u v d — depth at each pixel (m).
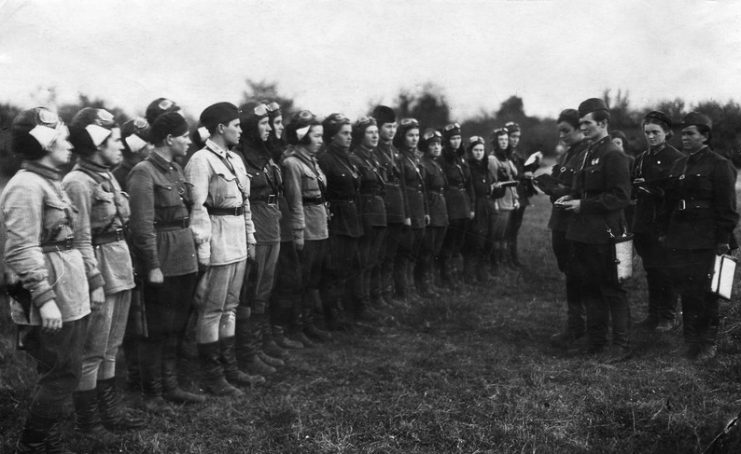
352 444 3.31
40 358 2.89
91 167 3.26
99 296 3.13
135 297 3.75
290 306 5.13
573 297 5.26
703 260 4.50
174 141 3.72
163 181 3.69
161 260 3.68
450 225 7.33
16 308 2.83
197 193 3.88
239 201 4.17
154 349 3.73
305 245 5.18
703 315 4.51
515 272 8.17
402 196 6.43
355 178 5.62
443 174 7.22
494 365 4.62
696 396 3.76
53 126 2.86
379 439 3.38
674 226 4.64
